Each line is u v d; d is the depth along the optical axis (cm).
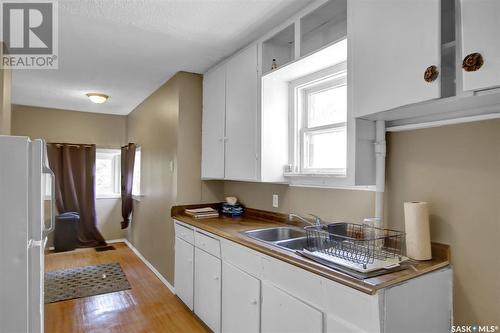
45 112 495
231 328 209
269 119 230
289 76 226
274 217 266
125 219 514
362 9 146
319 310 142
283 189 257
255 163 233
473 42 98
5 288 141
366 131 162
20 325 143
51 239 500
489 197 134
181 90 320
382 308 121
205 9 198
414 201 162
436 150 153
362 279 125
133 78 344
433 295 138
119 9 198
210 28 225
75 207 510
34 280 147
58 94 411
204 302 248
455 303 144
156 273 377
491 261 132
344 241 158
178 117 318
